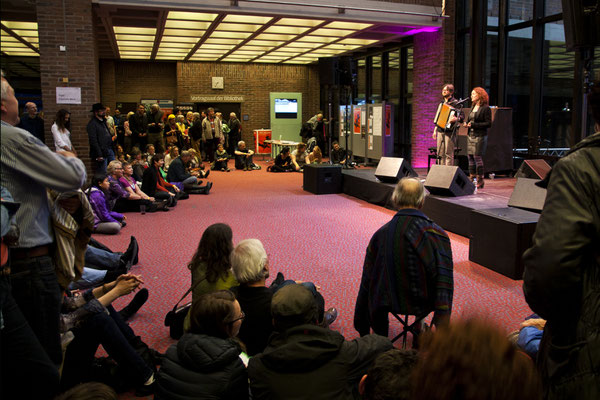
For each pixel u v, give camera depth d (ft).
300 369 6.06
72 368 8.49
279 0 33.91
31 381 5.92
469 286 15.11
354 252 18.95
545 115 33.24
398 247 8.93
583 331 4.33
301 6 35.06
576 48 20.67
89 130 29.89
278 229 22.88
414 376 2.50
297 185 37.76
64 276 7.11
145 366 9.02
